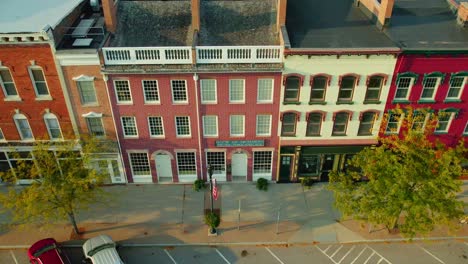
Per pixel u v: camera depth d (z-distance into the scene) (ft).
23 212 94.94
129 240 93.35
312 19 99.30
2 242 92.99
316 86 93.50
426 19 99.60
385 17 93.35
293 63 88.74
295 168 107.04
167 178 109.09
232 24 99.35
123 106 94.94
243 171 109.09
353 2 106.83
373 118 99.45
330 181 88.89
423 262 88.07
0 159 105.60
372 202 82.12
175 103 94.84
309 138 101.96
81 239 93.35
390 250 90.79
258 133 101.55
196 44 91.61
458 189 76.59
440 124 102.22
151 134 100.83
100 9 105.40
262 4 103.09
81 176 88.79
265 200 103.81
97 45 90.89
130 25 99.55
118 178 108.17
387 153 84.07
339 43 89.30
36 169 85.76
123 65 89.10
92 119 97.96
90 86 92.63
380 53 87.04
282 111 96.73
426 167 80.07
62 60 87.04
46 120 98.02
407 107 88.79
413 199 77.00
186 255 90.27
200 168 107.24
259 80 91.97
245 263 88.38
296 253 90.48
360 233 94.53
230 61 89.56
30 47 85.10
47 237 94.07
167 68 88.38
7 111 95.81
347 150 104.58
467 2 98.99
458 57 88.74
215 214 94.17
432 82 93.91
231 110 96.68
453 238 92.94
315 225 96.73
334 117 98.32
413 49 86.33
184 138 101.19
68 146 88.99
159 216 99.50
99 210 100.89
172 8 103.09
